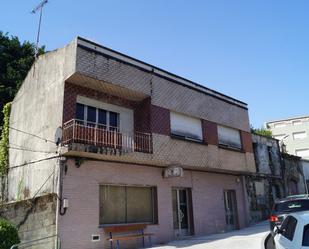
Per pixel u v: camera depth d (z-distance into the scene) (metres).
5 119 17.39
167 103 16.34
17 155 15.42
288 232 6.59
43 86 14.42
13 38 25.92
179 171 15.30
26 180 14.13
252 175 23.12
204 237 15.49
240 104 21.80
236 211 20.11
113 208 13.65
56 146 12.57
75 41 13.01
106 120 14.56
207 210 17.80
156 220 15.01
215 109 19.42
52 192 12.18
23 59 24.69
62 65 13.48
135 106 15.84
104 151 12.71
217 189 18.98
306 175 31.97
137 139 14.73
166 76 16.67
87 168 12.93
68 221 11.86
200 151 17.42
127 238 13.53
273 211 11.95
